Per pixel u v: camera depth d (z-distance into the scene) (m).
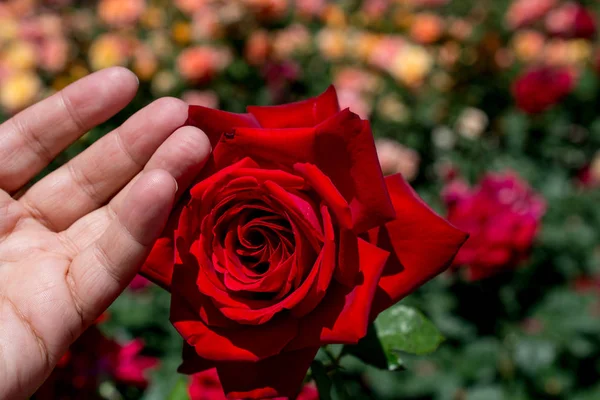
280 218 0.23
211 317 0.23
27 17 0.81
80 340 0.32
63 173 0.30
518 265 0.45
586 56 0.74
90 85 0.29
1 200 0.29
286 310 0.23
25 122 0.30
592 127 0.71
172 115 0.27
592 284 0.53
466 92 0.74
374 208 0.22
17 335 0.26
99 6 0.85
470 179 0.64
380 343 0.27
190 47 0.73
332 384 0.27
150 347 0.49
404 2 0.83
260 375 0.23
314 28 0.83
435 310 0.49
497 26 0.82
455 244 0.23
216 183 0.23
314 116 0.24
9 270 0.28
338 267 0.22
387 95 0.71
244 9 0.71
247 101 0.71
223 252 0.23
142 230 0.24
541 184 0.62
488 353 0.49
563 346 0.49
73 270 0.27
